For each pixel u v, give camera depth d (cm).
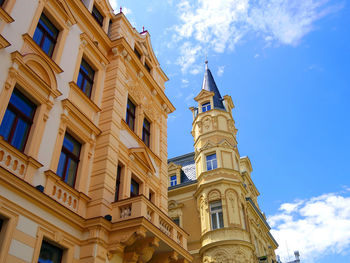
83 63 1520
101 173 1280
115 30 1823
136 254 1196
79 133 1303
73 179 1231
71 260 1062
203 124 3153
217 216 2594
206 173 2811
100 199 1210
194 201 2892
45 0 1327
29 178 1013
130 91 1708
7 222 907
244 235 2484
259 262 2758
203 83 3612
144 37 2112
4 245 866
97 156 1338
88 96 1477
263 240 3338
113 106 1480
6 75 1045
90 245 1102
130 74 1755
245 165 3688
